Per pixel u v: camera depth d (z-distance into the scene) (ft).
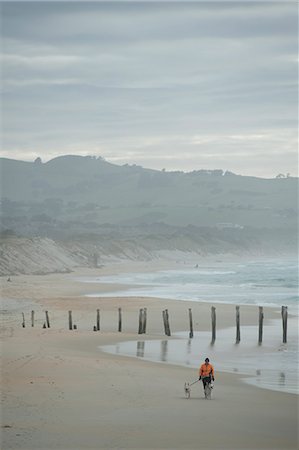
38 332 202.90
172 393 114.01
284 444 83.51
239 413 100.12
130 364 145.89
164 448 79.87
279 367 149.07
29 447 78.23
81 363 141.69
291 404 108.06
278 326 226.17
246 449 81.25
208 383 111.04
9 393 107.34
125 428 88.02
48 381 118.73
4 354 150.92
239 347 181.37
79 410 97.45
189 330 217.97
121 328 219.61
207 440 84.28
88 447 78.89
